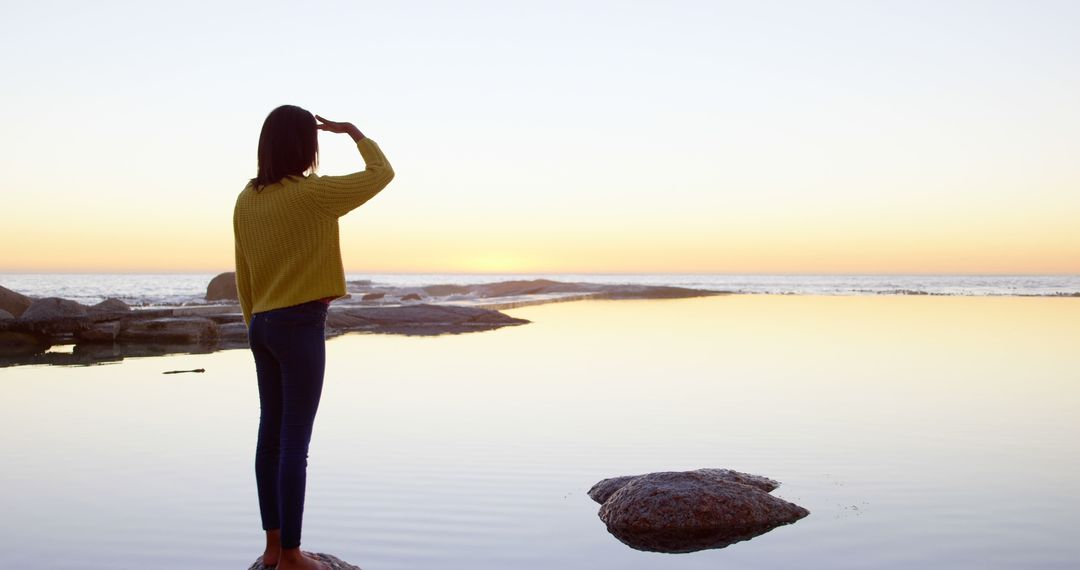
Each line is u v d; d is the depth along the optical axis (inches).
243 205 123.7
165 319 571.8
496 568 140.5
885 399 310.5
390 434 247.8
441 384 352.8
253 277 123.3
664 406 296.4
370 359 450.0
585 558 145.4
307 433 123.3
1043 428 256.2
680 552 148.3
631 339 567.8
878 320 751.1
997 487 189.3
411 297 1156.5
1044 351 481.4
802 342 539.5
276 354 121.8
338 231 123.7
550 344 535.2
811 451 225.8
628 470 205.5
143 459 217.2
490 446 231.6
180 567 141.1
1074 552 146.8
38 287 2095.2
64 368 411.8
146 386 346.9
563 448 229.1
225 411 287.0
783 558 144.9
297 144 123.7
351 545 151.6
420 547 150.8
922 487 189.5
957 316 805.9
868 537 155.4
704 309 956.6
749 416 276.7
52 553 147.6
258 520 167.0
